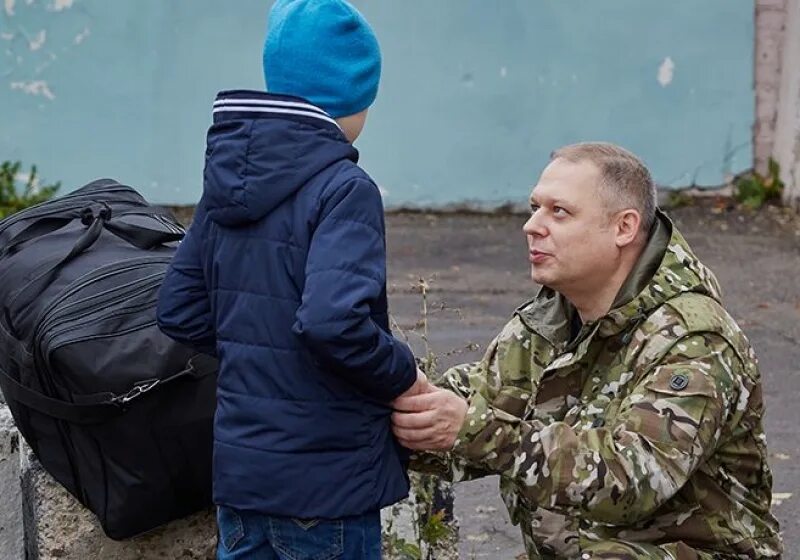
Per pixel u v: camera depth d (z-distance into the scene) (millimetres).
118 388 3521
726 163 11805
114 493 3627
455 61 11625
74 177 11492
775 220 11297
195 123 11555
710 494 3367
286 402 3088
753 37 11602
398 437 3186
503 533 5477
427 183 11820
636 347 3270
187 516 3900
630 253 3363
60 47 11281
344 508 3090
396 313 8938
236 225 3170
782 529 5504
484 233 11297
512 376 3664
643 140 11773
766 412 7008
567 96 11719
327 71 3166
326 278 2934
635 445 3113
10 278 3805
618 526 3387
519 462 3141
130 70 11383
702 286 3346
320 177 3080
